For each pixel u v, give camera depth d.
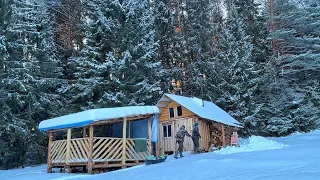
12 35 22.19
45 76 24.58
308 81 34.16
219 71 30.66
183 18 36.56
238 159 11.58
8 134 20.42
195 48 32.25
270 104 31.98
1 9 21.48
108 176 11.41
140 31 25.88
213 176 8.65
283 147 16.11
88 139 15.10
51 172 16.28
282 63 35.94
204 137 20.36
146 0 29.28
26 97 21.88
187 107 19.70
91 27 25.52
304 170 8.28
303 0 36.69
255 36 35.81
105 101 22.58
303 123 30.75
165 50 32.16
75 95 25.30
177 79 31.34
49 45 25.78
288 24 36.22
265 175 8.00
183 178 8.88
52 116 23.44
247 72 30.28
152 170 11.51
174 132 20.88
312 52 34.84
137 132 18.62
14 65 21.75
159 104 21.36
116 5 25.61
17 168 20.80
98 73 23.98
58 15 33.78
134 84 24.62
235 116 29.06
